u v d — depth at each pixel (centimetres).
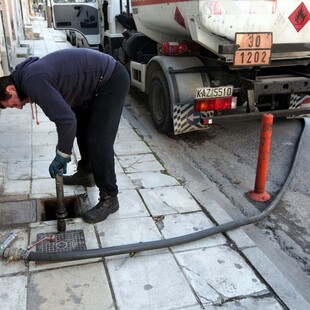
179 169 415
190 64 485
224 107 431
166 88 477
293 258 290
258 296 240
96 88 281
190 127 479
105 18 776
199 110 424
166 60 483
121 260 265
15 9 1313
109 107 282
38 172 383
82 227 299
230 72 472
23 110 582
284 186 378
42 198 336
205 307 230
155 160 433
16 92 251
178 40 541
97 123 285
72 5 794
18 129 502
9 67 825
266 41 403
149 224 307
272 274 258
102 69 274
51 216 337
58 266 257
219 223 312
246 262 269
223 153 472
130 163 421
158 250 277
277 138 516
